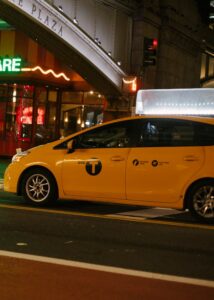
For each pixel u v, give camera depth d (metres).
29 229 8.05
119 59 25.98
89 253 6.75
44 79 25.64
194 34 33.31
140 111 14.66
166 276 5.85
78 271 5.92
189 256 6.79
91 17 23.72
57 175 9.83
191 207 9.08
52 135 27.19
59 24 21.62
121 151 9.46
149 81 28.12
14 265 6.06
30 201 10.12
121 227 8.48
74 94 27.62
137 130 9.50
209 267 6.30
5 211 9.48
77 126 27.50
